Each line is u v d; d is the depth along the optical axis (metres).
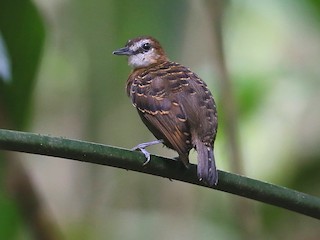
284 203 7.95
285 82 12.63
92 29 11.46
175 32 11.11
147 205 13.58
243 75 12.57
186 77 9.38
